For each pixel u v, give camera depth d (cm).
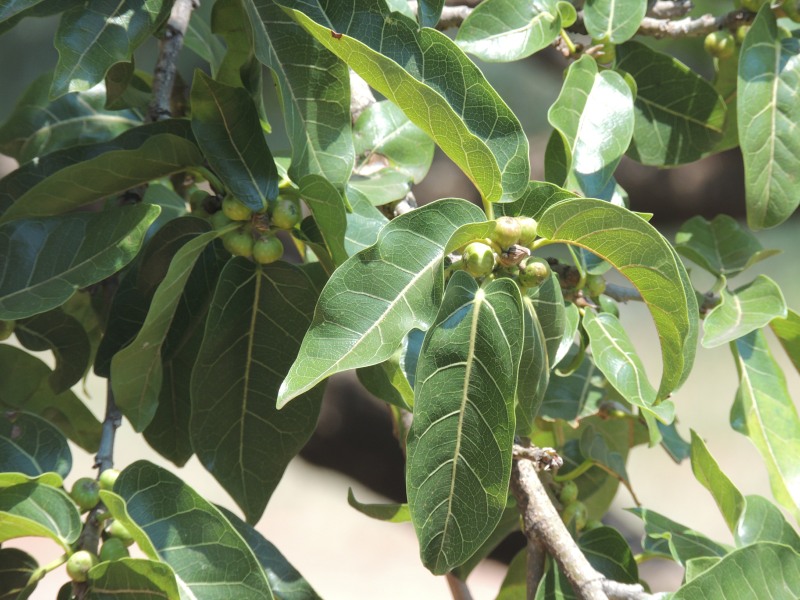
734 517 62
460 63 54
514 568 69
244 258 58
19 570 58
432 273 51
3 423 57
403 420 67
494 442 51
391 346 49
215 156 56
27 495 53
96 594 52
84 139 71
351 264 50
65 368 64
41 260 56
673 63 68
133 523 51
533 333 54
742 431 66
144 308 61
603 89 62
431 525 51
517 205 54
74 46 55
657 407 58
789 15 66
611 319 60
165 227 59
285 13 57
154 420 62
